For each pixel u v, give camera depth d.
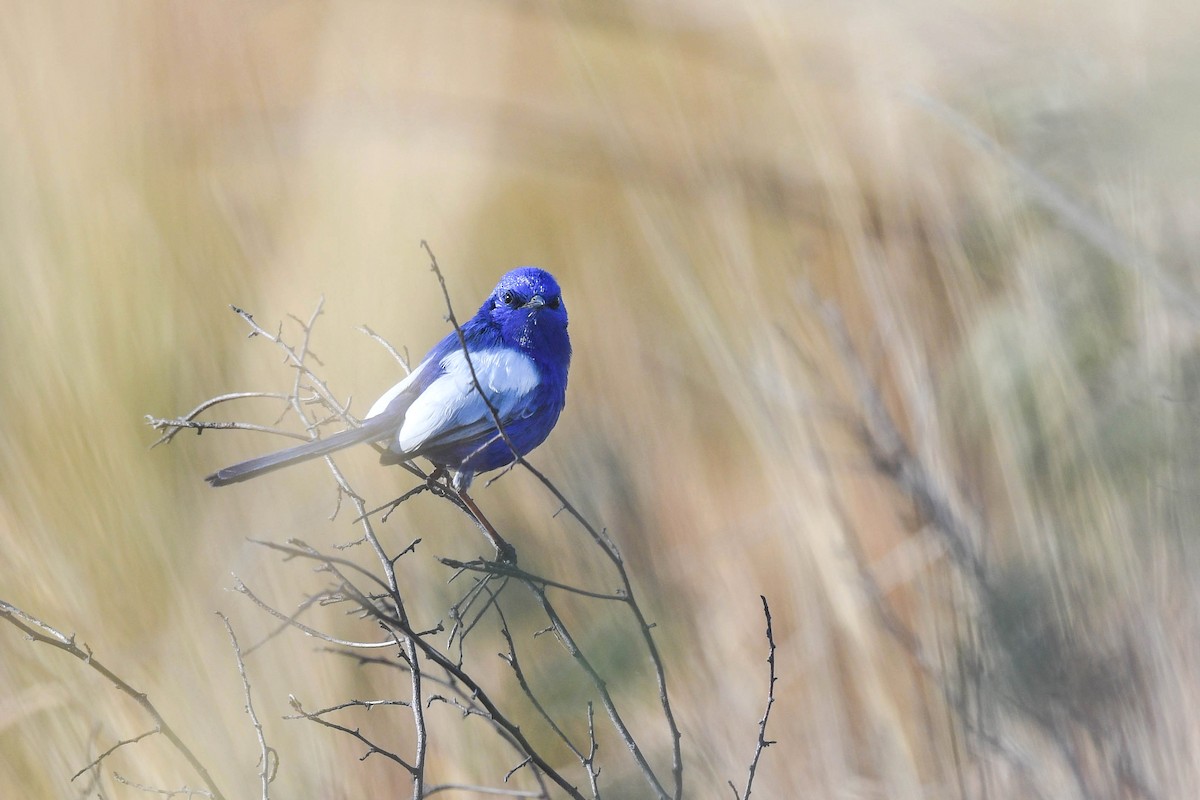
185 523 11.03
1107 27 10.02
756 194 12.72
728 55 13.77
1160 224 9.27
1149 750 8.69
